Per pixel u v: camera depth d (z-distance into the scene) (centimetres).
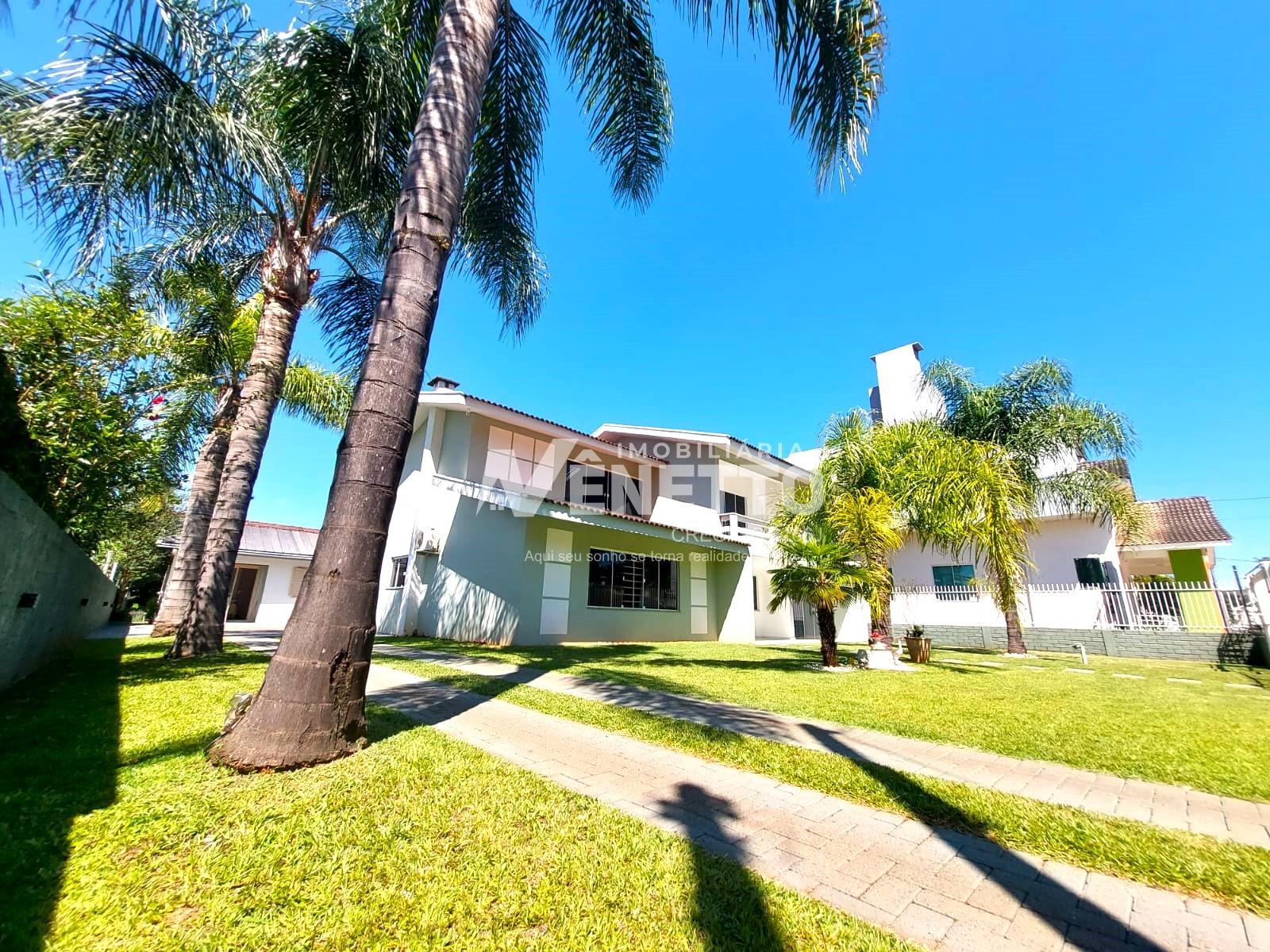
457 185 454
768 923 193
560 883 217
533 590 1146
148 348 764
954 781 351
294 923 186
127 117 482
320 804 277
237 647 974
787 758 390
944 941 187
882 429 1160
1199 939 191
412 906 198
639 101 766
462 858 234
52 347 662
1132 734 479
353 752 358
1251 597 1222
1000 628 1559
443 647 1054
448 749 378
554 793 309
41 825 242
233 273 1066
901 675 838
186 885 204
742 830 278
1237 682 848
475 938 182
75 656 792
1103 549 1656
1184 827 289
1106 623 1422
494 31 507
